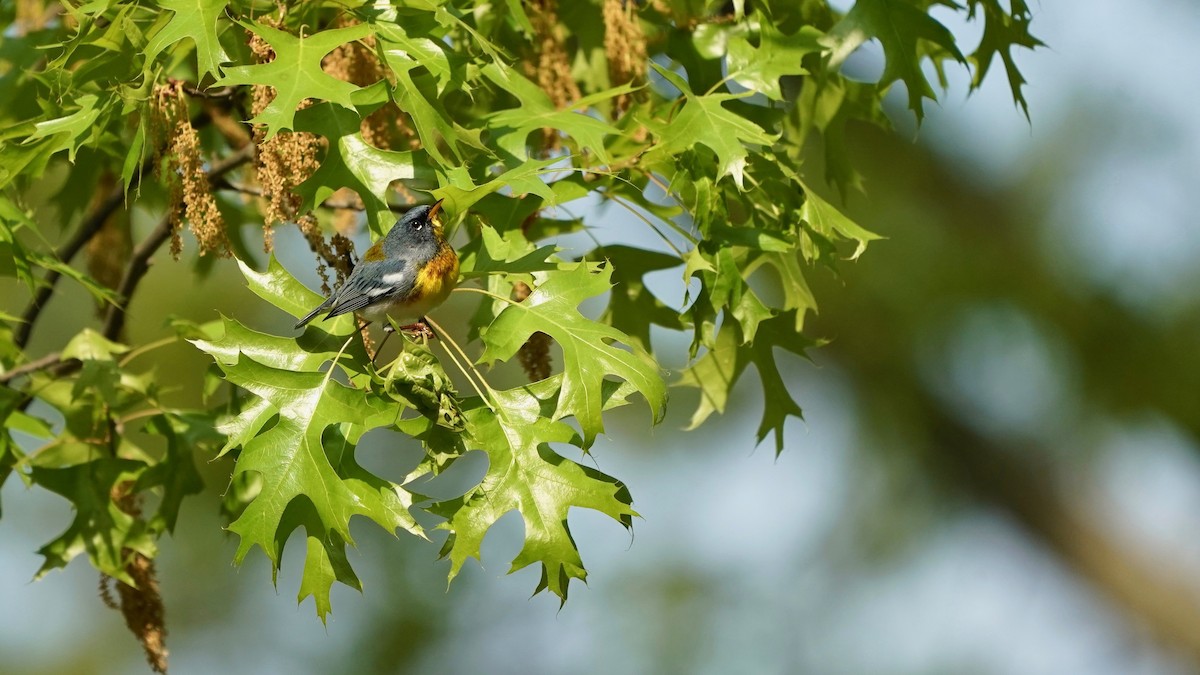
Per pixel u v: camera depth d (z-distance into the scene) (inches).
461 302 853.8
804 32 363.3
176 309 869.2
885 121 407.2
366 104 313.7
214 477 827.4
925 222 882.8
